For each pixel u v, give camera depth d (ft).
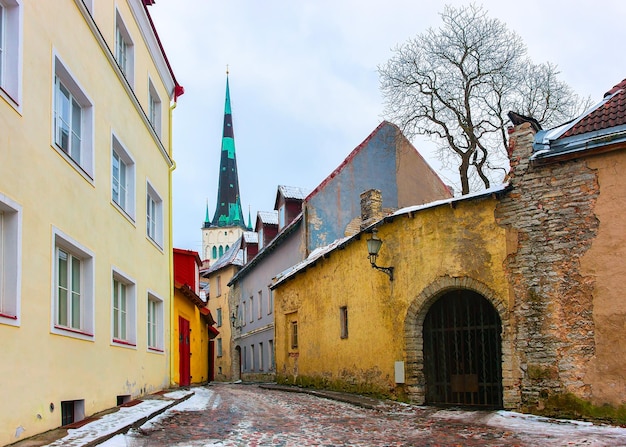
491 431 33.35
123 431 27.91
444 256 46.29
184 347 74.38
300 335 72.08
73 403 31.27
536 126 43.01
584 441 29.14
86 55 34.30
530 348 40.40
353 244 58.18
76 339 30.83
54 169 28.48
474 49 98.17
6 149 23.48
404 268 49.80
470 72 98.73
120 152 43.06
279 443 28.55
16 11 24.94
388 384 50.88
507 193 42.86
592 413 37.06
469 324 46.73
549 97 97.45
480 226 44.27
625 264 36.83
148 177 50.90
